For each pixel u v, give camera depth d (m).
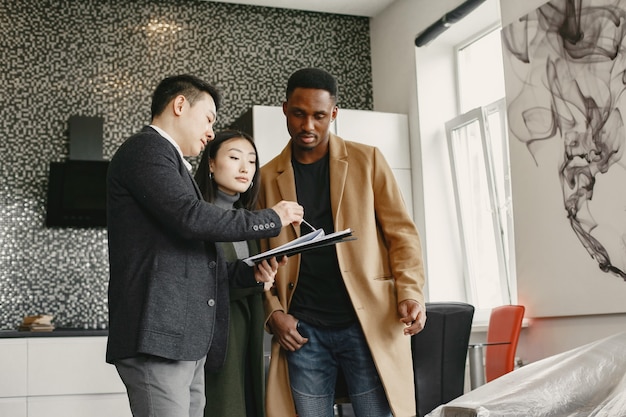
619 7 4.00
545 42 4.50
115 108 5.76
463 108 5.93
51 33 5.72
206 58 6.07
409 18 6.04
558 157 4.40
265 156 5.54
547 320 4.54
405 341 2.63
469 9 5.22
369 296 2.58
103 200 5.34
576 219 4.26
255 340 2.44
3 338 4.45
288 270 2.62
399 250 2.65
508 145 5.17
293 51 6.30
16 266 5.37
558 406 2.07
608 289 4.04
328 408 2.62
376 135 5.91
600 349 2.22
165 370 1.93
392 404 2.51
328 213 2.66
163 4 6.02
